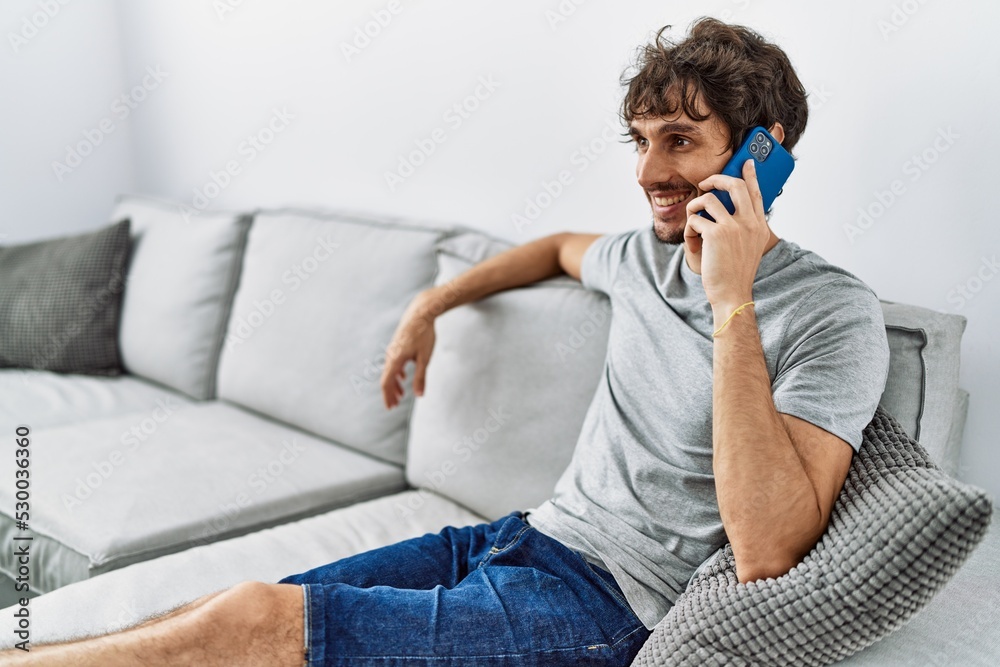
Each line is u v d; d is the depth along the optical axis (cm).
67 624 128
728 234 119
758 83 125
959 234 140
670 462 128
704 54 124
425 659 112
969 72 134
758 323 123
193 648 108
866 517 101
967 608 109
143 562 149
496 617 117
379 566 132
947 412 128
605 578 124
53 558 159
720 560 115
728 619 103
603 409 140
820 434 109
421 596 118
